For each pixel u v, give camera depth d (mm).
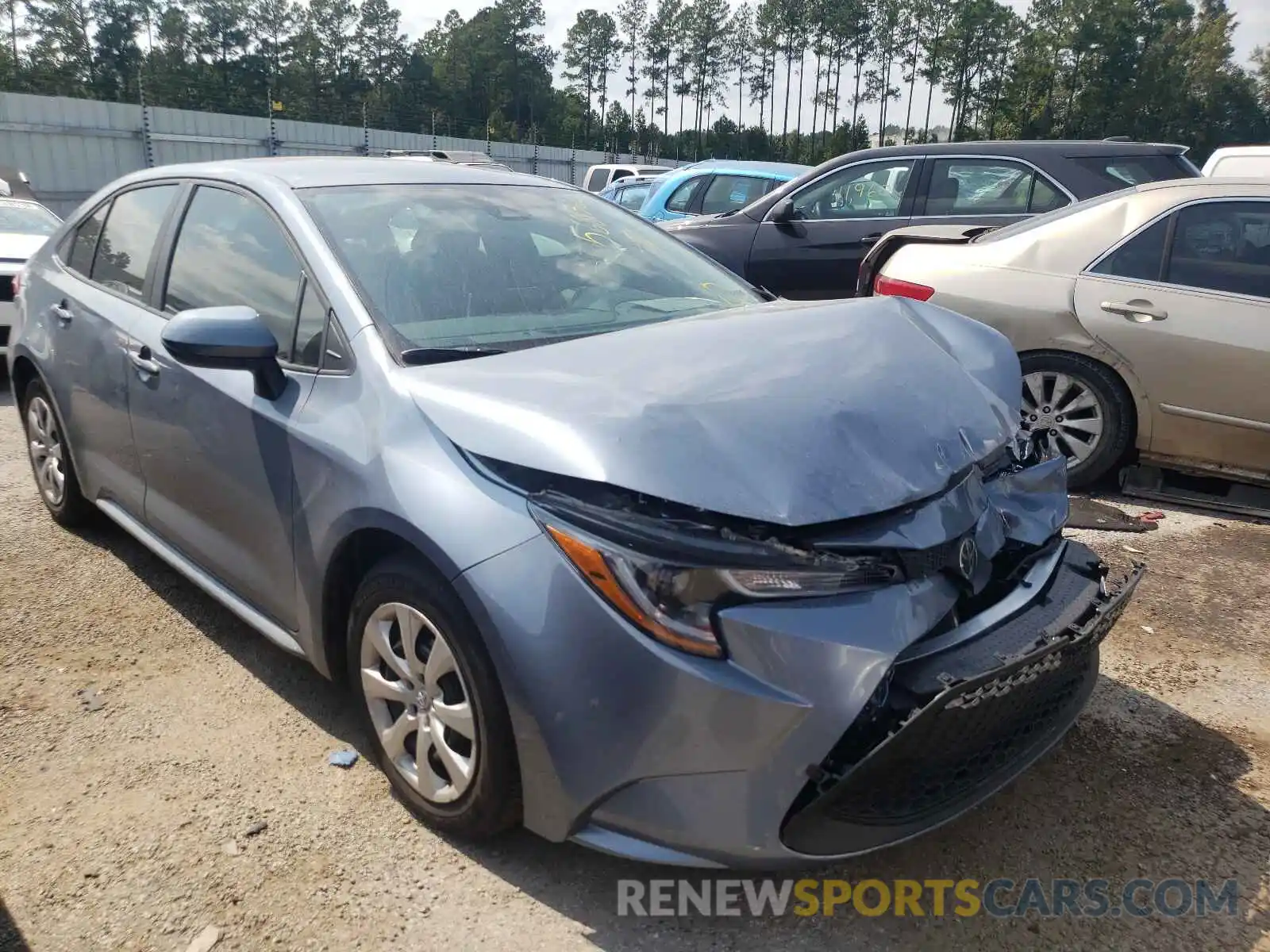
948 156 7258
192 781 2783
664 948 2219
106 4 71688
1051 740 2502
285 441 2754
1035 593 2457
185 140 27844
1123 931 2273
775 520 2035
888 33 94625
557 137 98250
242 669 3404
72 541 4477
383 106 88688
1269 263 4664
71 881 2404
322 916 2293
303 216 3051
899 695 2078
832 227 7609
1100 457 5031
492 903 2338
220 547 3199
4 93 24266
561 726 2105
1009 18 88438
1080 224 5121
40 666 3408
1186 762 2902
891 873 2461
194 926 2266
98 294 3965
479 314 2908
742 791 2020
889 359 2676
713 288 3553
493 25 99688
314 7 88438
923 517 2219
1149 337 4793
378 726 2645
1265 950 2223
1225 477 4809
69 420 4121
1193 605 3930
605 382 2396
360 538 2562
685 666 2002
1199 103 83438
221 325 2721
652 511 2072
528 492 2205
